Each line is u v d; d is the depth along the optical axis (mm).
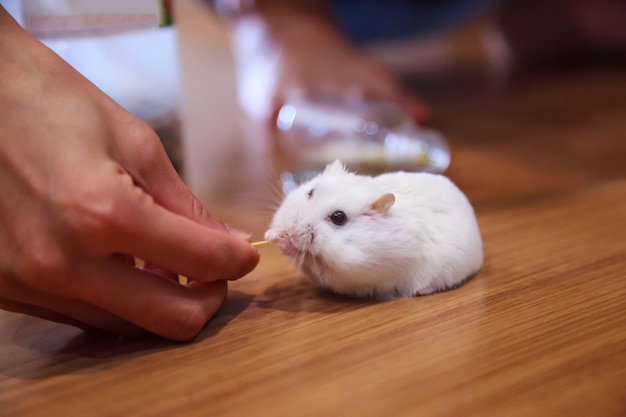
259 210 380
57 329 272
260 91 565
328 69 550
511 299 282
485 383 233
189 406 227
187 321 254
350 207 281
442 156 448
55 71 247
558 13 795
